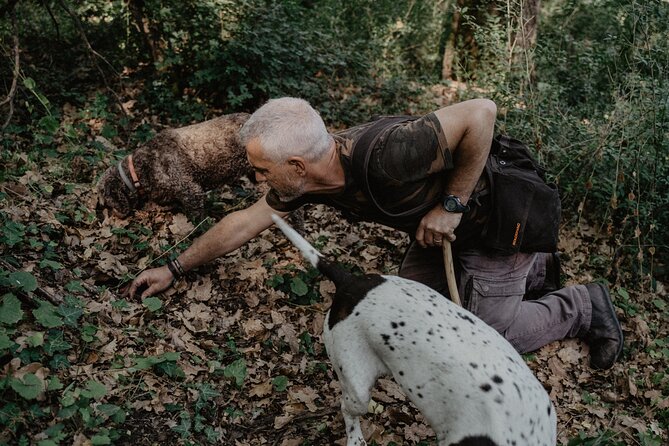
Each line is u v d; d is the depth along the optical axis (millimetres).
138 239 4129
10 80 5438
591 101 6090
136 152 4426
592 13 8008
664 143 4777
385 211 3021
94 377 3027
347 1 8141
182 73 6020
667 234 4852
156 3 5902
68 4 6223
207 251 3559
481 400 2359
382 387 3518
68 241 3883
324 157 2877
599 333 3719
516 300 3510
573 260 4773
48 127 3936
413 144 2822
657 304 4391
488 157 3285
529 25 6867
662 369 3891
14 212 3832
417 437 3205
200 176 4555
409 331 2561
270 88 5730
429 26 8422
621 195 4980
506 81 5832
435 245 3158
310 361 3598
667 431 3439
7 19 6109
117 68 6156
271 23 6000
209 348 3492
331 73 6633
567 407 3504
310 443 3082
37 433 2660
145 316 3527
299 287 3973
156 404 3045
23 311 3090
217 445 3004
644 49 4980
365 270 4391
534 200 3236
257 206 3439
